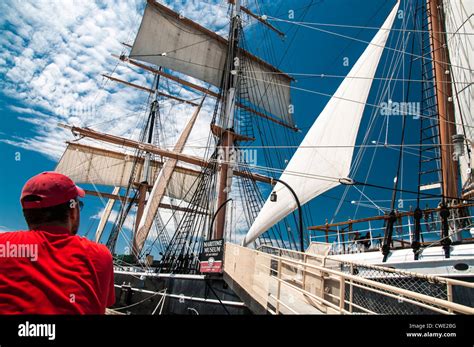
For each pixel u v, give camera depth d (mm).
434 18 14016
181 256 16531
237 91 23469
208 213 18172
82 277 1629
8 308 1434
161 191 34531
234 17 25125
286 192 13953
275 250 10859
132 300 14648
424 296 3209
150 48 28266
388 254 8688
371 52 15156
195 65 29031
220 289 9789
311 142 14766
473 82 11797
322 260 8609
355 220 11883
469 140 10734
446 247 7523
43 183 1807
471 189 10688
